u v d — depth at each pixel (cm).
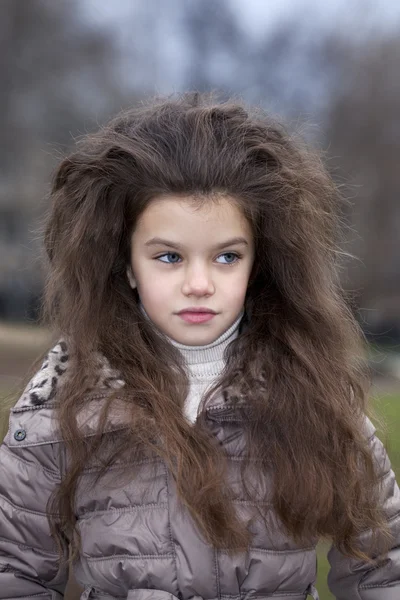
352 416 191
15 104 2089
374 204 2108
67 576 193
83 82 2119
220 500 172
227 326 179
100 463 177
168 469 177
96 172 187
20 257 2088
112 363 184
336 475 185
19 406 181
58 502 178
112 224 187
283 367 189
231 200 174
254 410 182
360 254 2081
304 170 198
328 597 317
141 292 180
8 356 1234
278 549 179
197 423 180
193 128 179
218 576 174
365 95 2155
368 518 188
